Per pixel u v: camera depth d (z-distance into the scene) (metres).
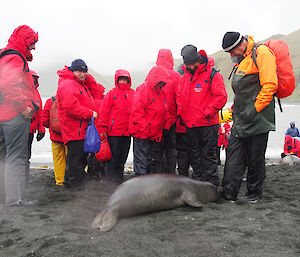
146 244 2.96
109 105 5.82
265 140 4.57
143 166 5.49
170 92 5.70
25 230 3.34
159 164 5.88
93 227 3.41
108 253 2.76
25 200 4.56
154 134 5.47
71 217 3.80
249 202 4.56
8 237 3.15
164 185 4.23
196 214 3.94
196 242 3.00
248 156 4.68
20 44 4.50
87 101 5.51
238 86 4.55
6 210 4.12
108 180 6.05
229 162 4.80
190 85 5.47
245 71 4.47
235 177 4.74
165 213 4.00
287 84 4.43
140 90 5.39
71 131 5.30
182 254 2.75
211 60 5.44
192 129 5.52
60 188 5.77
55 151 6.27
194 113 5.44
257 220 3.69
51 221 3.65
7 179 4.33
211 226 3.44
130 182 4.10
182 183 4.47
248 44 4.50
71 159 5.41
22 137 4.39
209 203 4.58
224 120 8.40
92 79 6.62
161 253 2.77
